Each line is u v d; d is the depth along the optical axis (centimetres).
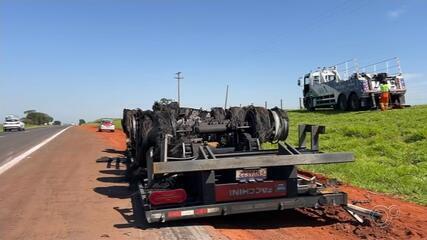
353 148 1658
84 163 1667
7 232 757
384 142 1727
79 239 710
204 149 790
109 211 890
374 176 1164
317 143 843
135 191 1076
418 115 2528
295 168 769
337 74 3766
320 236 714
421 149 1516
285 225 779
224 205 735
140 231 741
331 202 778
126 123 1522
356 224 776
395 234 715
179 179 801
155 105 1273
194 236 704
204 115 1199
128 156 1427
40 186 1181
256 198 752
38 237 726
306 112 3853
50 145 2634
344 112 3369
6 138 3641
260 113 979
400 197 977
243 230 750
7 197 1043
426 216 818
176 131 923
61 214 874
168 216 719
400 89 3225
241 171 758
